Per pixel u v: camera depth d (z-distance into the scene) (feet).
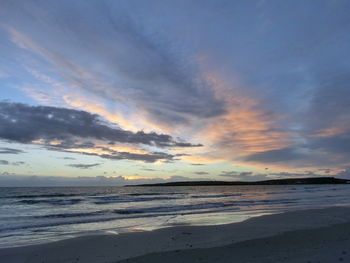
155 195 181.16
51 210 84.33
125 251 30.60
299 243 29.94
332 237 32.83
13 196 144.97
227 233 40.22
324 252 23.06
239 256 24.68
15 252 31.19
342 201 109.60
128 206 97.76
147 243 34.73
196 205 100.32
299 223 48.52
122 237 39.14
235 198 146.92
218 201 121.60
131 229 48.14
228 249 28.63
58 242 35.99
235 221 56.54
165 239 37.19
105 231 46.55
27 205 101.24
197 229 44.78
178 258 25.40
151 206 97.30
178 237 38.34
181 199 139.74
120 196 161.99
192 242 34.40
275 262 20.48
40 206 97.96
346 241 28.89
